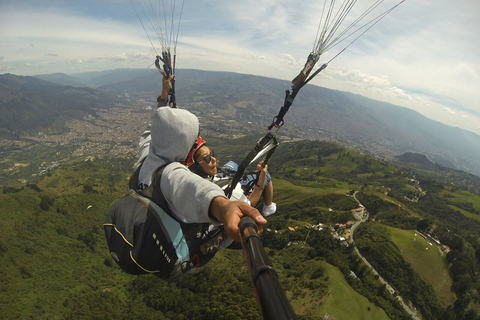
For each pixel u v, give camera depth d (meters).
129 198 1.79
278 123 2.37
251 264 0.85
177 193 1.48
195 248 1.79
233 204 1.15
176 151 1.78
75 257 70.75
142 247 1.63
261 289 0.75
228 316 40.91
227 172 2.73
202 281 55.59
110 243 1.71
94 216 87.62
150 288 60.12
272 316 0.66
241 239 0.97
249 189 2.78
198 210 1.30
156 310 54.03
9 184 153.12
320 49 2.32
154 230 1.64
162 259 1.66
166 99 3.11
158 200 1.65
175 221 1.66
